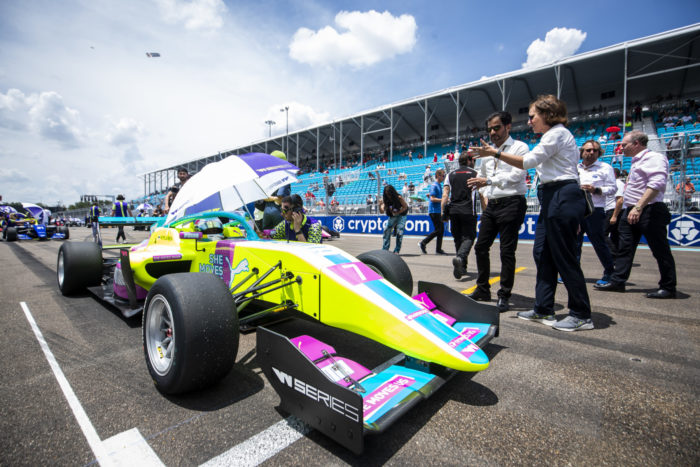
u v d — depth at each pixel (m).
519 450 1.44
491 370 2.13
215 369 1.83
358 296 1.88
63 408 1.77
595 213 4.19
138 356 2.41
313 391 1.49
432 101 24.84
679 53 17.88
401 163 27.58
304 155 41.16
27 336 2.80
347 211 14.80
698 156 8.05
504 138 3.35
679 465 1.35
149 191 46.25
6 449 1.46
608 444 1.47
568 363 2.22
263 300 2.45
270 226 3.96
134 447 1.47
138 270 3.00
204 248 2.94
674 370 2.11
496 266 5.96
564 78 20.92
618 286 4.08
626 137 3.83
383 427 1.36
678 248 7.95
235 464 1.36
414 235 12.71
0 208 15.69
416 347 1.70
